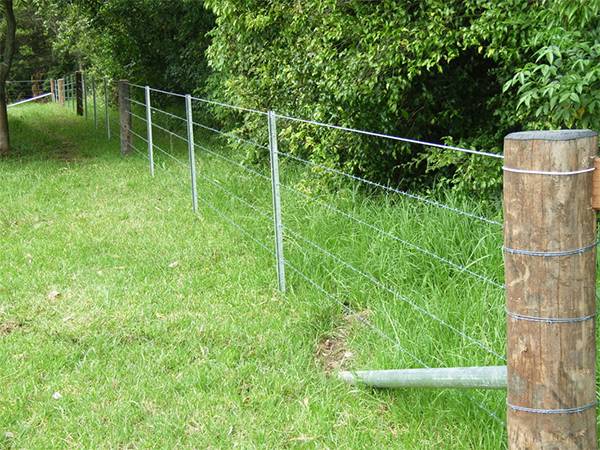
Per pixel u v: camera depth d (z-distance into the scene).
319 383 4.24
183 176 10.38
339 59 7.29
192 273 6.18
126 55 17.16
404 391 3.98
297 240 6.32
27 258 6.77
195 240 7.14
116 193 9.73
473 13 6.38
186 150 13.66
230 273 6.08
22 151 14.41
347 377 4.18
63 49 28.00
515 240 2.63
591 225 2.60
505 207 2.65
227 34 9.67
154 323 5.15
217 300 5.56
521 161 2.56
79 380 4.39
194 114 15.55
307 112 8.32
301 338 4.81
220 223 7.70
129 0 16.09
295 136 8.07
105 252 6.91
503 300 4.45
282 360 4.54
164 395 4.18
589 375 2.71
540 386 2.69
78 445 3.74
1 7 14.09
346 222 6.37
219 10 8.85
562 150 2.50
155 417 3.94
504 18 6.02
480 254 5.28
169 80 16.94
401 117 7.59
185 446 3.71
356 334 4.72
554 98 4.82
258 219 7.42
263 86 9.56
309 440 3.68
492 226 5.46
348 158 7.89
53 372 4.51
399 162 7.84
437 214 5.84
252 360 4.57
